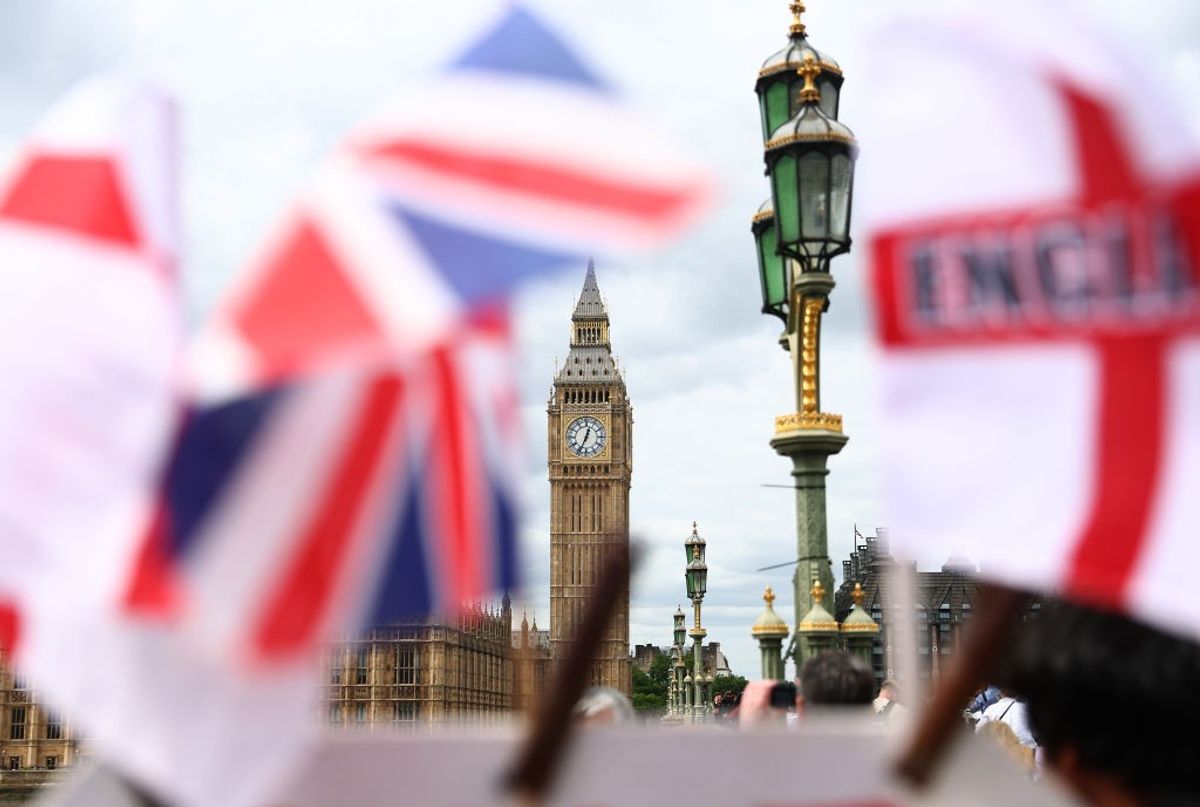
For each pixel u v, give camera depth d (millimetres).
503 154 2107
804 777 2758
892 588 2883
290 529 2158
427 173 2135
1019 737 6996
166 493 2115
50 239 2217
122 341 2156
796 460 8250
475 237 2088
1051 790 2619
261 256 2145
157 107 2299
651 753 2727
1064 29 2100
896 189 2225
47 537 2109
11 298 2199
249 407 2168
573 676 2467
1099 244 2102
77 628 2166
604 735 2717
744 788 2748
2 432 2146
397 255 2096
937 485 2172
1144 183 2064
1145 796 2242
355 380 2225
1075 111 2107
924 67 2215
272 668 2123
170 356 2148
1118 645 2223
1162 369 2059
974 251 2172
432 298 2053
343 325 2076
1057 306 2123
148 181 2273
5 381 2158
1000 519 2131
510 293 2041
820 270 8234
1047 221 2127
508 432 2537
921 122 2215
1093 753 2283
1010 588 2373
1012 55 2146
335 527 2180
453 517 2312
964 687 2500
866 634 8203
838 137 8203
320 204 2160
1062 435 2109
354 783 2648
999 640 2395
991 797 2645
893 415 2207
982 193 2172
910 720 2803
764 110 9398
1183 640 2191
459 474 2334
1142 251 2076
